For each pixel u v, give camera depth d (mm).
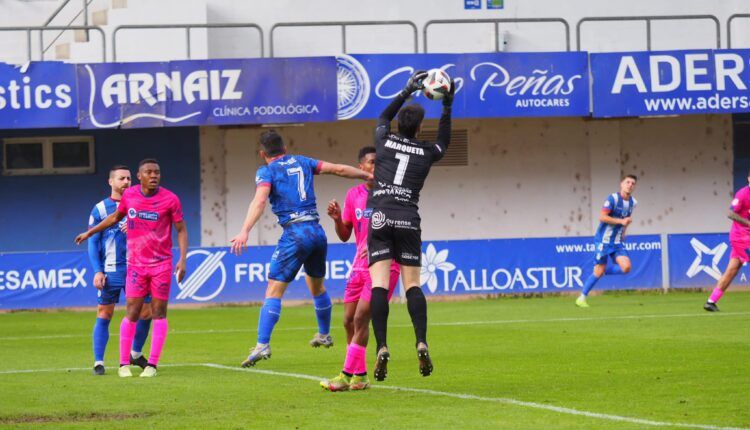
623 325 50438
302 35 77875
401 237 28172
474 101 70875
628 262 61562
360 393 29484
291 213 33000
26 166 78688
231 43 76938
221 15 76750
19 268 67812
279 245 32844
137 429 24391
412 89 29375
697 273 71875
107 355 42438
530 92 71188
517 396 28641
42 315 65438
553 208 80438
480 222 80125
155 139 78688
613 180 80125
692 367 34531
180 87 69188
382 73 70312
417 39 72312
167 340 48219
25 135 78438
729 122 81188
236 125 77562
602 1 79938
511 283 71062
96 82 68562
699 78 71938
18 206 78625
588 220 80625
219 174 78688
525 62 71250
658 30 80375
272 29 71375
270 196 33375
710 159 81188
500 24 79250
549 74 71312
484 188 80062
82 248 78875
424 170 28547
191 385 31859
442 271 70375
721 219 81438
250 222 32188
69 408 27578
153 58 75125
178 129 78688
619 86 71812
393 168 28406
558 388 30125
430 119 78938
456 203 80000
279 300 32656
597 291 72312
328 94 70062
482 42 79188
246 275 69188
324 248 33969
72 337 50906
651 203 80812
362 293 29828
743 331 46812
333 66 70188
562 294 71312
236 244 32031
